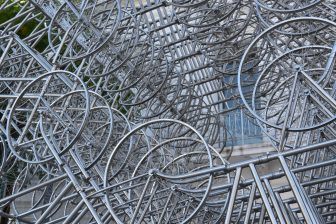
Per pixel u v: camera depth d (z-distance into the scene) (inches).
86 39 417.4
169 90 531.8
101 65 440.8
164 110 462.0
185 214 277.0
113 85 472.7
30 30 660.7
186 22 455.5
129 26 417.1
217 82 579.8
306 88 245.8
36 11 406.3
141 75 418.0
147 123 242.2
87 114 245.1
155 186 232.7
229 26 487.8
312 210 195.9
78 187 245.9
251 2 413.4
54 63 316.5
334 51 238.5
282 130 223.1
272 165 465.7
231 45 502.3
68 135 286.2
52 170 408.8
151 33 447.2
